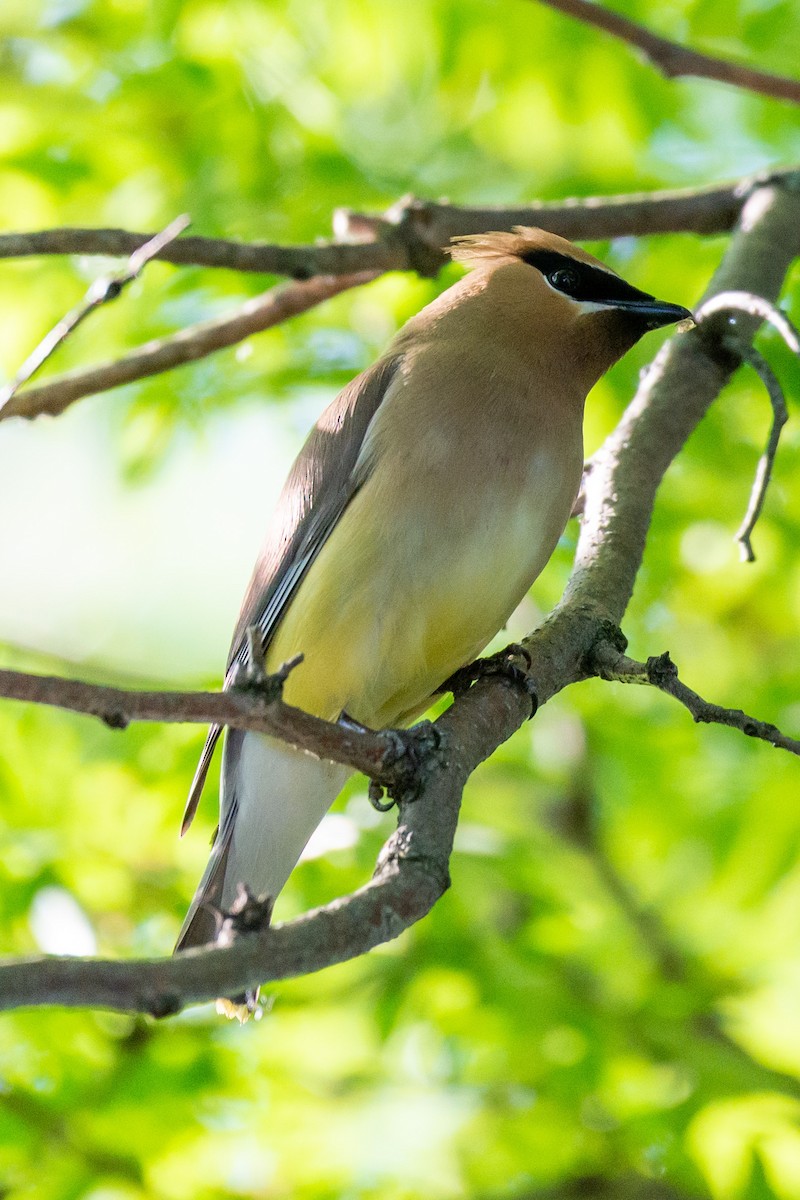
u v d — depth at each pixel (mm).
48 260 12391
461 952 11641
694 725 13305
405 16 12977
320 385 12633
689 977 12562
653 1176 11367
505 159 13789
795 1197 10695
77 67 12703
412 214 10000
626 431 9461
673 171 13789
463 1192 11289
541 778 13719
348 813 11672
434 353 8820
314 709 8562
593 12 10141
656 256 12484
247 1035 11664
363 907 5906
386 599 8328
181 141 12516
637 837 13352
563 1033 11398
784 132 13742
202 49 12656
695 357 9727
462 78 13156
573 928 11938
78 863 11539
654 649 13492
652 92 12977
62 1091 11055
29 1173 10711
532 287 9172
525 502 8469
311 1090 11797
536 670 7863
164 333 12531
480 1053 11977
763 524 12781
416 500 8336
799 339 8445
